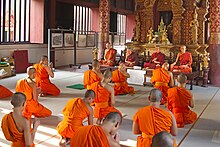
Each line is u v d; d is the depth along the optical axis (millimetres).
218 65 13398
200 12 14961
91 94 5500
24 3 16859
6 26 15703
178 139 6180
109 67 13516
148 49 15148
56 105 8750
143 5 15766
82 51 21234
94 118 6785
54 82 12602
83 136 3365
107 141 3375
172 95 7023
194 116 7340
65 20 19031
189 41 14711
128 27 27844
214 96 10836
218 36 13352
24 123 4141
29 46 16672
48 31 16719
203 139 6203
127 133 6426
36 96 7266
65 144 5449
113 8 23750
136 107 8828
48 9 17594
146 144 4316
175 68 12484
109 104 6805
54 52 17797
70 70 16938
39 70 9891
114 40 24656
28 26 17297
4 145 5574
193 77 12156
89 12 22312
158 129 4324
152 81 9367
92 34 21391
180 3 14586
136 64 14008
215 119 7762
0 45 14930
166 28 15359
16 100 4129
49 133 6285
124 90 10609
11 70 14094
